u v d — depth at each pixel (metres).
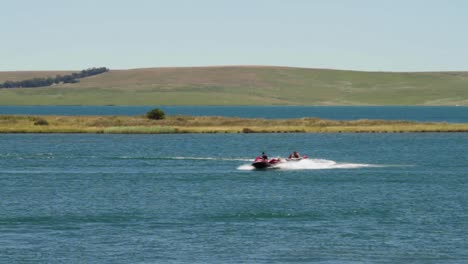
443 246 140.00
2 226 157.12
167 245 140.88
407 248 138.62
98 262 129.38
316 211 174.38
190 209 177.38
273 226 157.12
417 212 172.88
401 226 156.88
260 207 179.88
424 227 155.88
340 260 131.12
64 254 134.25
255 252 135.88
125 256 133.12
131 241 143.62
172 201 189.38
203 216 168.38
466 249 137.88
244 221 162.50
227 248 138.62
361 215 169.25
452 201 188.88
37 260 130.50
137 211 174.88
